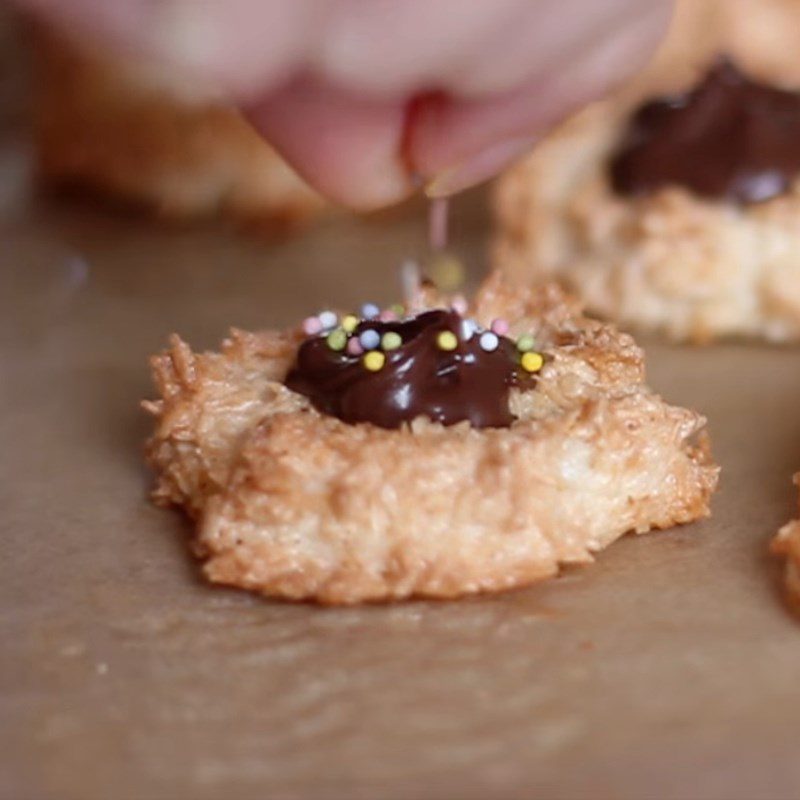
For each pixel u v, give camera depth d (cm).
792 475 28
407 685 24
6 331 33
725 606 25
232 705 24
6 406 30
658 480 26
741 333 32
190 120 36
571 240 33
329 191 27
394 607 25
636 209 32
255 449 26
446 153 26
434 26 23
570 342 28
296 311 33
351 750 23
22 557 26
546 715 24
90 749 23
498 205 34
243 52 22
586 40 24
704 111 33
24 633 25
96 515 27
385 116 26
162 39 22
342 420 26
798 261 31
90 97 37
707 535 26
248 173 36
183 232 37
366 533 25
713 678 24
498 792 23
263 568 26
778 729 23
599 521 26
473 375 26
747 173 32
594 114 33
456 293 32
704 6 36
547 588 26
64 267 35
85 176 38
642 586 26
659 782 23
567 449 26
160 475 28
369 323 27
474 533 25
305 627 25
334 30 23
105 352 32
